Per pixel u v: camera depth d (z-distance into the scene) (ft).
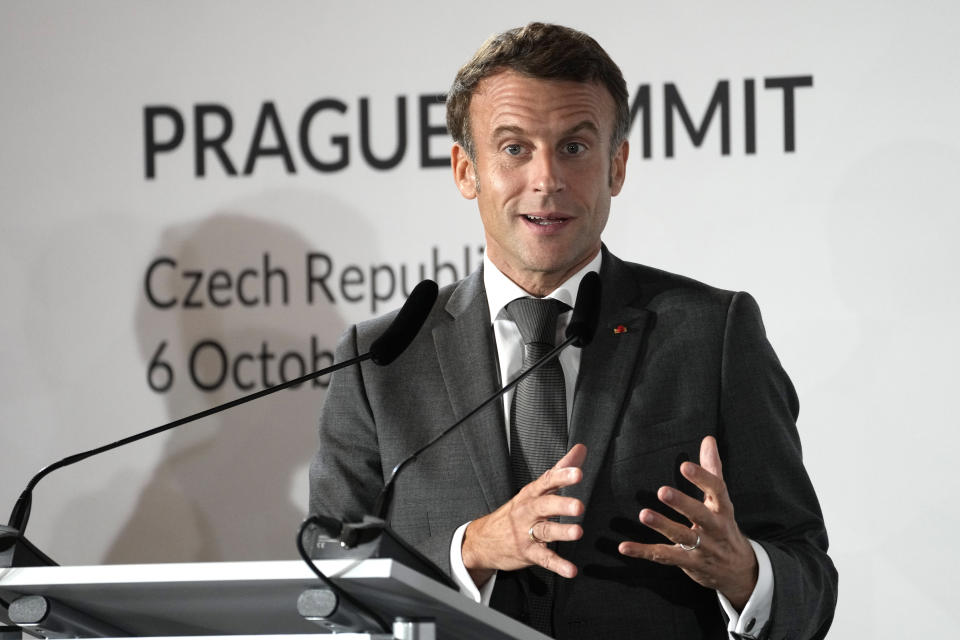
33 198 24.93
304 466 23.79
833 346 22.15
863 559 21.72
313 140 24.34
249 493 23.86
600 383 14.76
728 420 14.74
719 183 22.84
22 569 10.48
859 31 22.52
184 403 24.20
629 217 23.07
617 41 23.35
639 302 15.53
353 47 24.36
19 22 25.30
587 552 14.10
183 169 24.62
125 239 24.66
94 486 24.25
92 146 24.91
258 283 24.22
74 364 24.53
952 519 21.56
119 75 24.98
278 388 13.71
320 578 9.20
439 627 10.69
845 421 21.99
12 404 24.57
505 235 14.99
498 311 15.48
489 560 12.55
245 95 24.59
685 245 22.86
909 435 21.79
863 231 22.25
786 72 22.74
